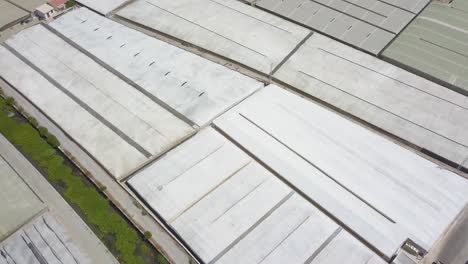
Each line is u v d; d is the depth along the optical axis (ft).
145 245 204.44
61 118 255.70
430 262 196.24
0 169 229.66
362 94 265.75
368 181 217.56
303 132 240.32
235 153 232.12
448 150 236.63
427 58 284.61
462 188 216.13
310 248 192.75
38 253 199.41
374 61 286.87
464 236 206.08
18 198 217.36
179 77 274.98
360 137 238.89
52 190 226.99
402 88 268.41
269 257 189.98
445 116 252.21
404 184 216.54
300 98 260.21
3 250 201.67
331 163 225.15
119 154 234.99
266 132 240.53
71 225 212.43
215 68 280.31
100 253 202.08
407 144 244.83
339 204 208.13
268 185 216.74
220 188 216.13
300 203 209.97
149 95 265.13
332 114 251.19
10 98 266.98
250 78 273.54
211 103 258.57
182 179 220.02
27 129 256.11
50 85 276.00
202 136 241.35
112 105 260.21
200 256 191.52
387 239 195.42
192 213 206.90
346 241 195.93
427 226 200.23
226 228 200.34
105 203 220.02
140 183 219.41
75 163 235.81
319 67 282.97
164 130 245.24
